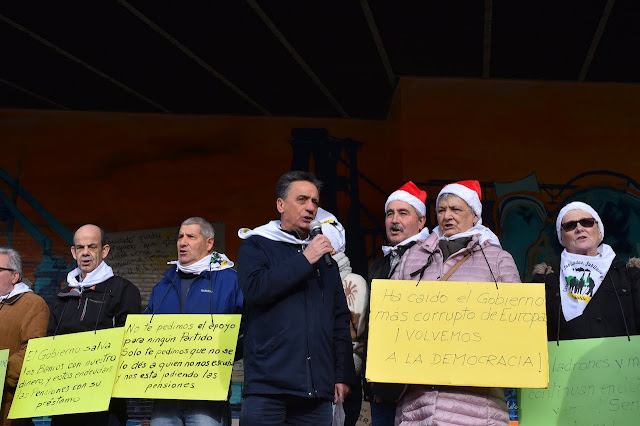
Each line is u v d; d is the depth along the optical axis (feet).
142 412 25.90
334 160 29.53
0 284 13.85
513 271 10.16
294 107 29.50
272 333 9.88
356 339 12.96
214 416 11.80
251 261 10.29
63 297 13.70
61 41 25.21
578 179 26.21
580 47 24.70
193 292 12.64
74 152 29.73
